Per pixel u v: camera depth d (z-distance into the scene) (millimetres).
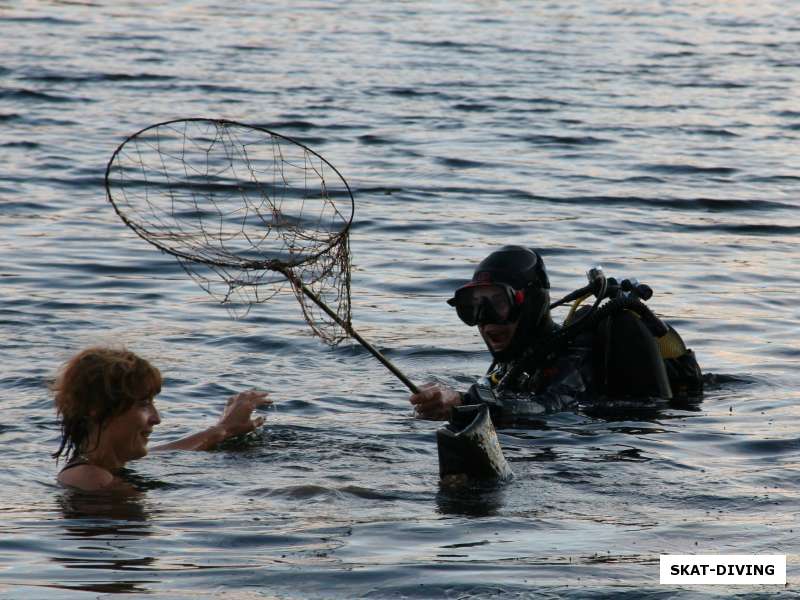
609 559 12109
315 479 15023
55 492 14336
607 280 19922
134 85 61875
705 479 15188
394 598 11047
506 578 11500
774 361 22688
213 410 18812
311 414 18594
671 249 33781
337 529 13023
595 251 33219
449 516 13547
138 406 15148
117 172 41750
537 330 19781
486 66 74562
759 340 24375
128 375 15047
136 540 12609
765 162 47812
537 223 36719
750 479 15219
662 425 18094
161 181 40656
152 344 23109
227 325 24766
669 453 16516
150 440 17109
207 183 40156
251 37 85125
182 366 21484
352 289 28531
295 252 19062
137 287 28078
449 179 43062
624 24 101312
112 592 11133
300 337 23859
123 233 33625
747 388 20703
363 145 49000
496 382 20062
